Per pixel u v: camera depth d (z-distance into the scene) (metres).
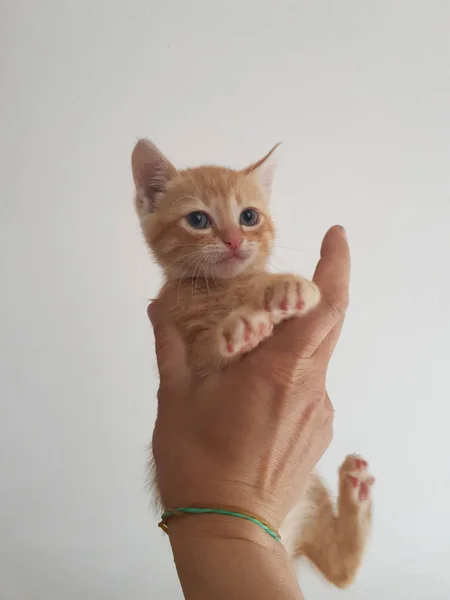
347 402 0.38
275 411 0.20
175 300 0.25
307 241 0.36
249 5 0.35
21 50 0.35
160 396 0.22
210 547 0.18
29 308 0.37
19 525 0.39
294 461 0.21
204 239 0.25
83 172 0.37
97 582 0.40
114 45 0.36
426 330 0.37
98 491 0.39
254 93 0.36
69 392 0.38
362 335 0.37
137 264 0.37
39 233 0.37
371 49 0.36
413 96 0.36
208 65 0.36
